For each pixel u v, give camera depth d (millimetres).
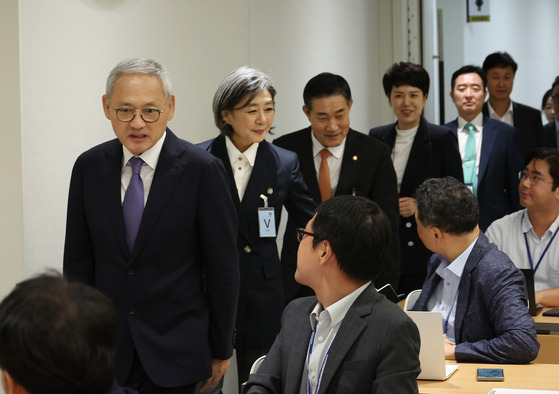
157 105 2494
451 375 2623
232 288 2598
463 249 2963
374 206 2080
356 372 1987
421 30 6754
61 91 3244
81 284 1254
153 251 2492
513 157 5094
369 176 3971
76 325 1178
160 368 2465
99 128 3455
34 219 3109
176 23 3938
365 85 6293
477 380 2557
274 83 4828
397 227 4000
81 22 3346
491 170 5098
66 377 1160
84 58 3363
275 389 2223
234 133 3332
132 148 2502
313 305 2223
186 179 2541
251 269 3227
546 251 3998
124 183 2584
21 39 3057
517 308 2787
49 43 3184
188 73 4035
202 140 4164
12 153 3020
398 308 2062
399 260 3977
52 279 1247
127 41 3607
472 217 2930
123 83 2473
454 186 2969
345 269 2041
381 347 1983
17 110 3008
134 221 2529
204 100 4164
